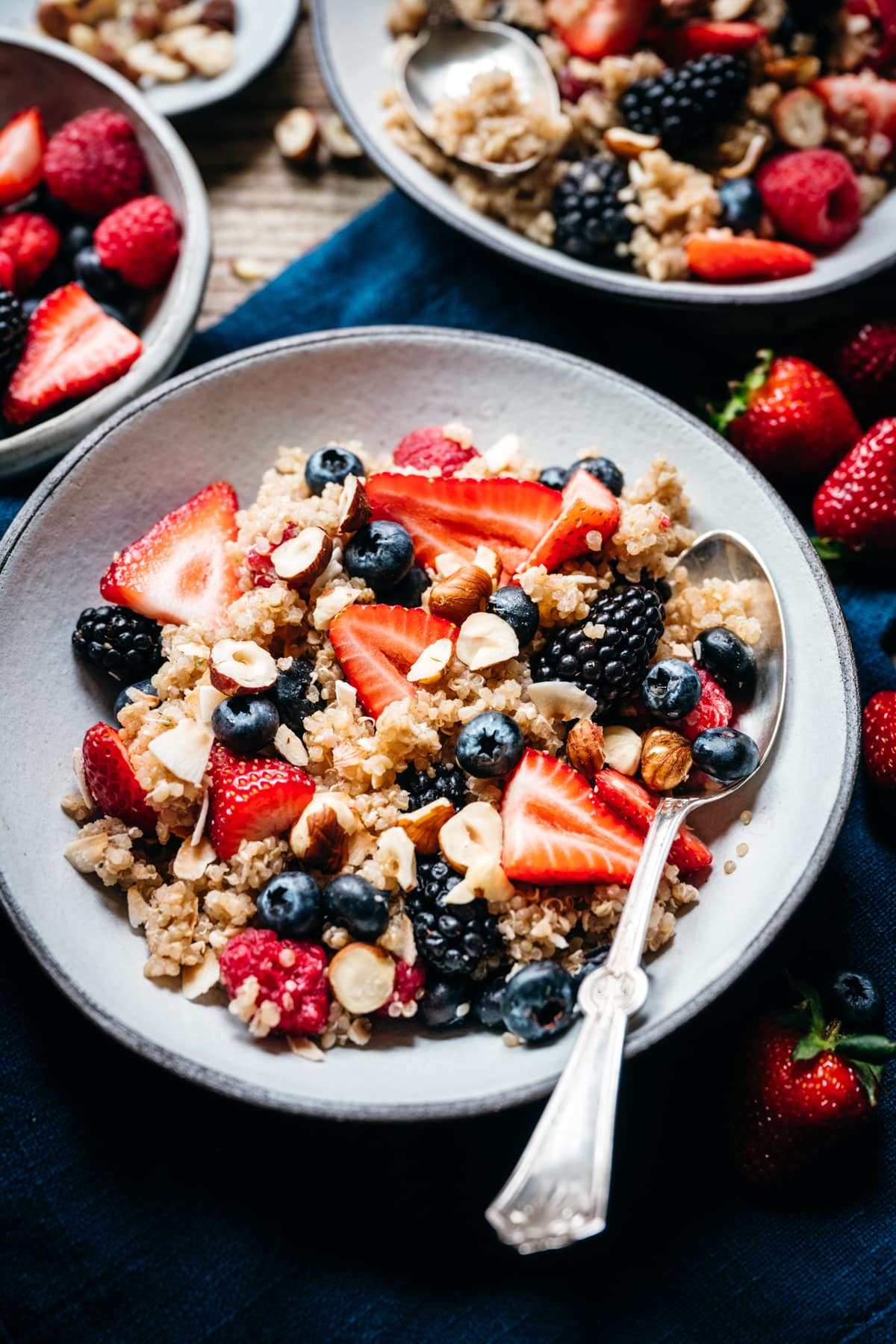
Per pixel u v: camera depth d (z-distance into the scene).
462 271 0.64
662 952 0.52
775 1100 0.54
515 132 0.62
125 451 0.56
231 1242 0.53
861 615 0.61
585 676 0.53
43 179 0.63
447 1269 0.53
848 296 0.65
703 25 0.63
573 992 0.50
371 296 0.64
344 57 0.64
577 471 0.55
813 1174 0.54
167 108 0.65
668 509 0.56
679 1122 0.55
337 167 0.67
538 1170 0.47
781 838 0.53
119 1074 0.54
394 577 0.54
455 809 0.52
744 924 0.51
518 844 0.51
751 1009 0.56
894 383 0.63
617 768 0.53
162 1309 0.52
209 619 0.54
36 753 0.53
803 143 0.63
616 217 0.62
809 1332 0.53
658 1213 0.54
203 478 0.57
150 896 0.52
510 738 0.52
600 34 0.63
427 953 0.51
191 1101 0.54
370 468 0.57
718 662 0.54
